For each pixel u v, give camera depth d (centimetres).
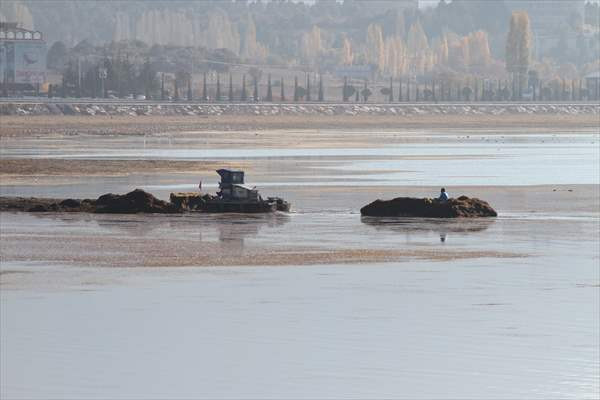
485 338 10412
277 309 11469
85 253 14500
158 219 17888
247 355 9912
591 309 11538
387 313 11331
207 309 11462
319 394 9000
